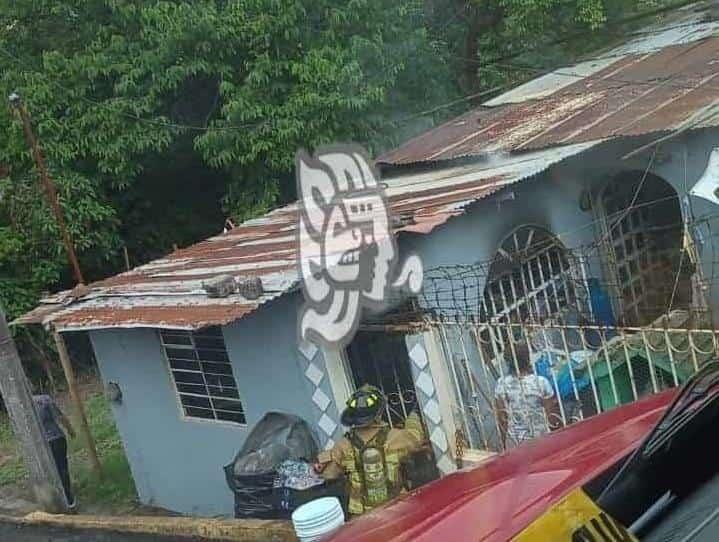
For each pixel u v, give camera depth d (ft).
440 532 8.28
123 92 43.57
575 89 33.17
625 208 28.43
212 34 42.32
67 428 30.58
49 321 26.16
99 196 45.06
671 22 42.78
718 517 6.86
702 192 21.50
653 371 17.35
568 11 46.06
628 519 7.32
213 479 26.25
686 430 8.05
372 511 10.55
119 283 27.66
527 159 25.79
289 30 42.50
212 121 43.83
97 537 26.00
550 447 9.91
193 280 24.50
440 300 22.47
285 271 21.74
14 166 43.73
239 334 23.63
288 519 21.63
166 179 50.57
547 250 25.77
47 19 46.11
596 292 26.78
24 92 42.50
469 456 19.97
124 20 44.73
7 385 27.66
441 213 21.89
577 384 19.57
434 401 20.24
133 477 29.14
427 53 47.67
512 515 8.00
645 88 29.14
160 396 27.12
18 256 43.21
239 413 24.94
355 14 43.55
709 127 22.36
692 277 25.30
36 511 28.99
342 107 42.24
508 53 49.11
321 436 22.59
